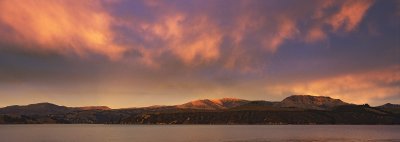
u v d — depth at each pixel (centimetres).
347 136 19250
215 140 16538
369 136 19300
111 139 17788
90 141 16412
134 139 17650
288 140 16300
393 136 19288
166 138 18212
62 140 17100
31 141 16475
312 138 17750
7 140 17100
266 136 19488
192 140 16612
